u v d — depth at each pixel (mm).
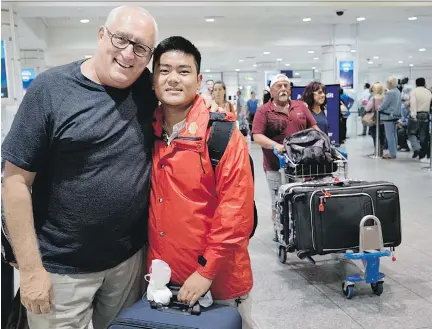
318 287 3551
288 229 3541
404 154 11156
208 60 19750
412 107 10078
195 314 1697
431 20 12445
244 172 1730
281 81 4230
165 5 8227
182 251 1765
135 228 1842
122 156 1689
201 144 1709
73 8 8039
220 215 1714
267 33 13219
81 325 1809
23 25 9750
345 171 3916
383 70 25984
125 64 1614
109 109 1668
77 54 14156
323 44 13414
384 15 10492
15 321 1854
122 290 1889
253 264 4082
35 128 1596
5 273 1852
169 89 1690
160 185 1763
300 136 3908
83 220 1678
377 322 2973
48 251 1713
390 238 3377
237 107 19078
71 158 1646
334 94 5734
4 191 1616
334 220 3264
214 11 8758
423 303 3227
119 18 1611
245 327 1978
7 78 7477
